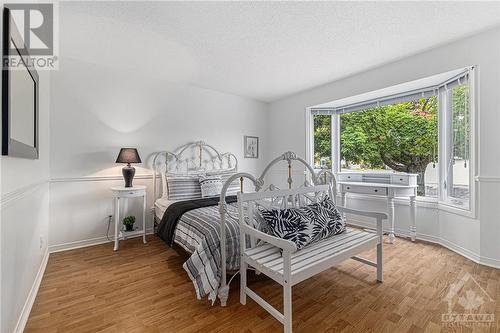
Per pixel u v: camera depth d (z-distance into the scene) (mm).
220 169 4250
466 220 2564
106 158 3137
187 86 3865
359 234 2078
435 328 1486
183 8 1960
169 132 3684
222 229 1767
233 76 3518
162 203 3111
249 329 1496
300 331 1466
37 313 1648
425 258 2533
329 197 2348
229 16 2070
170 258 2611
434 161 3197
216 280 1723
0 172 1121
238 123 4535
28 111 1638
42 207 2316
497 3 1908
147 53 2773
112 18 2090
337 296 1849
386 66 3088
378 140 3799
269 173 4926
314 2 1889
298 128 4371
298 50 2689
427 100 3279
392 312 1648
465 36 2426
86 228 2998
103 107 3113
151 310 1688
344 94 3592
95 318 1599
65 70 2854
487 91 2344
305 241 1724
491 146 2326
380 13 2033
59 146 2818
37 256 2049
